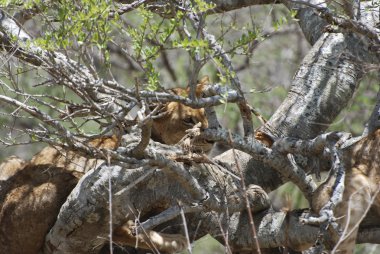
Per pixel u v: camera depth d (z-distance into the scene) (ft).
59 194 34.71
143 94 28.43
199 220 34.42
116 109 31.22
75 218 32.50
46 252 34.71
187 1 32.53
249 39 29.32
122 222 33.04
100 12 28.66
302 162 35.37
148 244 32.19
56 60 30.89
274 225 33.19
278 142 33.42
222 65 28.32
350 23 32.40
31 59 30.78
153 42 30.89
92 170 32.78
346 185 32.14
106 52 29.37
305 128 37.06
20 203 34.81
